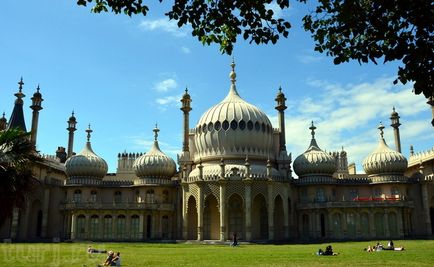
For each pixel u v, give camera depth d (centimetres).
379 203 7325
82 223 7619
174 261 3045
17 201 2423
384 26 1415
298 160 8169
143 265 2719
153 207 7706
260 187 7169
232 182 7100
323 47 1872
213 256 3569
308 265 2641
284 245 5900
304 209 7725
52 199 8050
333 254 3650
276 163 8294
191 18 1628
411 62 1320
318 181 7881
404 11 1359
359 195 8081
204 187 7175
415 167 8819
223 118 7894
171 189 8150
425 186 7775
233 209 7481
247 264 2759
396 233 7244
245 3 1588
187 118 8581
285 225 7269
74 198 8100
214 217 7538
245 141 7825
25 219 7550
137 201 8181
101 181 8331
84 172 8162
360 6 1555
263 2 1592
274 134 8544
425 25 1295
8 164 2380
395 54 1345
